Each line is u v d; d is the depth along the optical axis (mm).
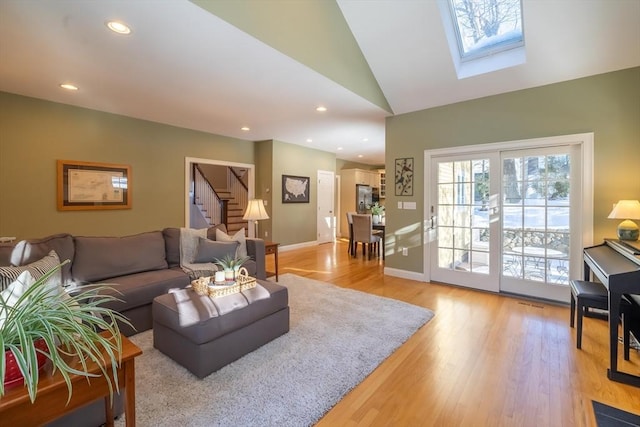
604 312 2957
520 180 3627
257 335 2342
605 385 1923
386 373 2078
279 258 6023
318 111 4355
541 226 3514
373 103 4027
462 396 1833
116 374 1045
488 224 3855
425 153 4277
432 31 3264
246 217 4336
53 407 989
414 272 4453
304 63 2916
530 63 3236
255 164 6688
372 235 6215
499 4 3145
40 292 982
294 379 1970
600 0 2570
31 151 3711
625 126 2977
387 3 3176
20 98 3615
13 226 3605
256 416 1636
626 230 2773
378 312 3131
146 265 3090
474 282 3980
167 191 5094
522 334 2646
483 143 3797
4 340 866
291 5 2777
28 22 2139
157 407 1686
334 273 4824
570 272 3346
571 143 3246
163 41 2447
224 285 2338
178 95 3668
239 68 2963
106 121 4352
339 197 9516
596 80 3094
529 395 1836
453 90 3848
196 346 1969
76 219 4105
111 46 2506
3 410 873
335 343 2457
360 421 1628
